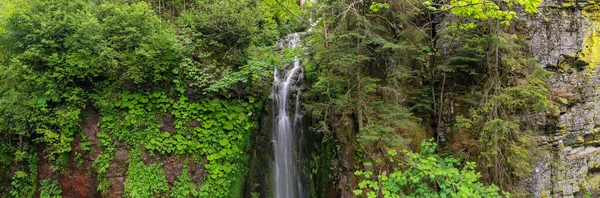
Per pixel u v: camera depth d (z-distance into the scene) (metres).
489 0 5.57
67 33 5.61
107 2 5.86
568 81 7.29
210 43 6.47
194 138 6.18
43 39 5.29
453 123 6.96
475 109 6.69
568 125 7.14
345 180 6.32
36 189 5.93
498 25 6.03
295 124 7.00
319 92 6.20
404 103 6.79
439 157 6.09
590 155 7.46
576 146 7.39
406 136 6.47
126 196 5.73
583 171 7.35
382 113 5.77
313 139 6.85
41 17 5.39
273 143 6.91
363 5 5.84
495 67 6.23
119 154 5.88
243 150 6.54
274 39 8.56
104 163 5.82
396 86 6.25
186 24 6.72
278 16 9.23
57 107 5.72
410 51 6.45
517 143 6.21
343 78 5.89
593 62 7.42
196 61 6.48
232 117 6.40
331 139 6.59
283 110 7.05
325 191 6.63
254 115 6.73
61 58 5.58
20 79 5.61
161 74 6.14
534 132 6.65
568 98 7.15
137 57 5.78
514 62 6.21
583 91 7.37
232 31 6.42
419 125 6.91
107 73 5.86
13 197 5.86
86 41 5.48
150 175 5.86
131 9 5.77
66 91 5.73
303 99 6.88
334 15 5.41
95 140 5.88
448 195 5.34
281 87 7.14
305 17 6.34
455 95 7.10
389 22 5.86
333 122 6.54
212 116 6.34
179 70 6.23
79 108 5.84
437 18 7.14
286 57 6.64
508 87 6.17
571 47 7.27
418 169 5.41
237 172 6.43
